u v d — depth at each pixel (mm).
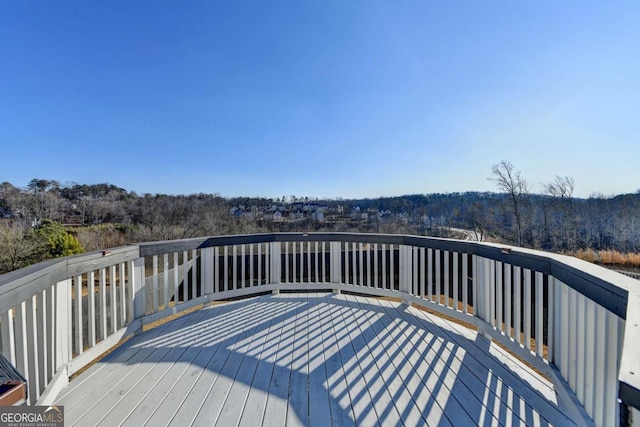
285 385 2100
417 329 3115
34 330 1686
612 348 1330
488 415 1761
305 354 2566
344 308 3822
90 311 2361
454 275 3182
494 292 2707
